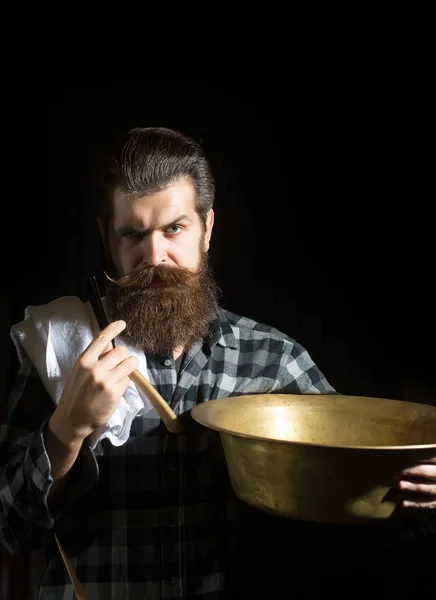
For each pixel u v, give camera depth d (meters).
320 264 1.85
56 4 1.78
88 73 1.81
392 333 1.82
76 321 1.11
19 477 1.01
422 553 1.61
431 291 1.78
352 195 1.83
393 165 1.80
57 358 1.09
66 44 1.79
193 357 1.18
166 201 1.06
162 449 1.13
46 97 1.79
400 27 1.76
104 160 1.12
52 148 1.80
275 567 1.28
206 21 1.81
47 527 1.02
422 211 1.78
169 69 1.83
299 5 1.80
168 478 1.12
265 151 1.84
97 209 1.16
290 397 1.10
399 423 1.05
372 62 1.80
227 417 0.99
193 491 1.12
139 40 1.81
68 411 0.95
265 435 1.05
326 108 1.83
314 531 1.47
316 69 1.82
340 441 1.07
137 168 1.06
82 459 1.05
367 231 1.83
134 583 1.09
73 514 1.11
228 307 1.85
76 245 1.81
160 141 1.10
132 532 1.10
